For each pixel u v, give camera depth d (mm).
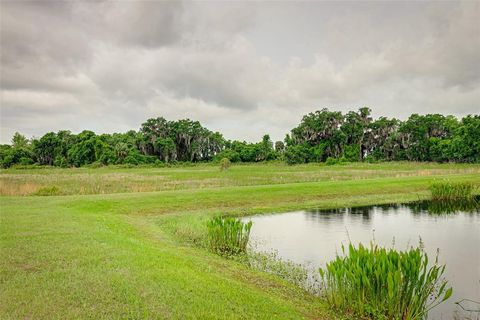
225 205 23859
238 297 7789
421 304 7629
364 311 7863
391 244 15211
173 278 8352
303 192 28250
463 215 22141
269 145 134125
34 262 8961
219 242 13445
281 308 7633
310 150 117250
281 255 13477
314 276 11031
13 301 6652
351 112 122312
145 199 23141
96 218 16375
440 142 101875
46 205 19734
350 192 29344
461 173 46344
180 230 16141
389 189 30938
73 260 9211
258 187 29578
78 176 49906
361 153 125062
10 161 112062
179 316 6430
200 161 141375
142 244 11961
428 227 18562
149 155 128375
